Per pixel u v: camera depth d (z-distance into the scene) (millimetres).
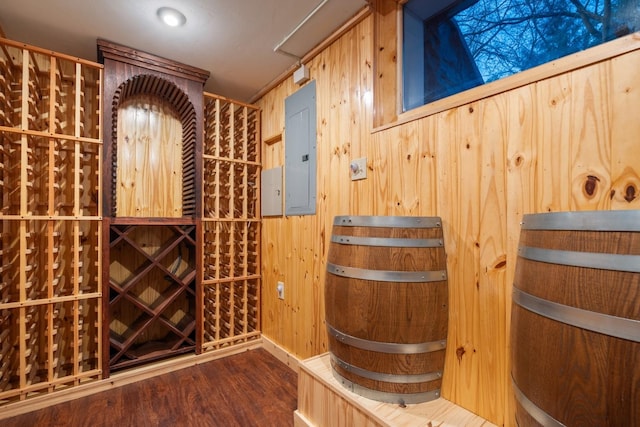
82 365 2062
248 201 2699
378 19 1643
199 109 2268
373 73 1625
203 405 1714
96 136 2158
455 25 1441
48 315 1749
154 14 1671
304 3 1605
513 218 1078
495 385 1118
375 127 1611
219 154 2428
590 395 650
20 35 1844
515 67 1241
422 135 1376
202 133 2279
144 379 1994
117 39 1900
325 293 1396
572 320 687
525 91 1058
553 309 727
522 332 818
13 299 1812
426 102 1527
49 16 1677
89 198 2139
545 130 1006
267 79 2428
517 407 850
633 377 599
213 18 1714
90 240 2141
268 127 2561
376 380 1188
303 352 2094
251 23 1758
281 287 2332
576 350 675
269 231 2512
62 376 1979
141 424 1556
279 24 1774
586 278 677
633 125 840
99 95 1929
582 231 701
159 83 2197
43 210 1973
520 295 849
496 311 1120
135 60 2020
